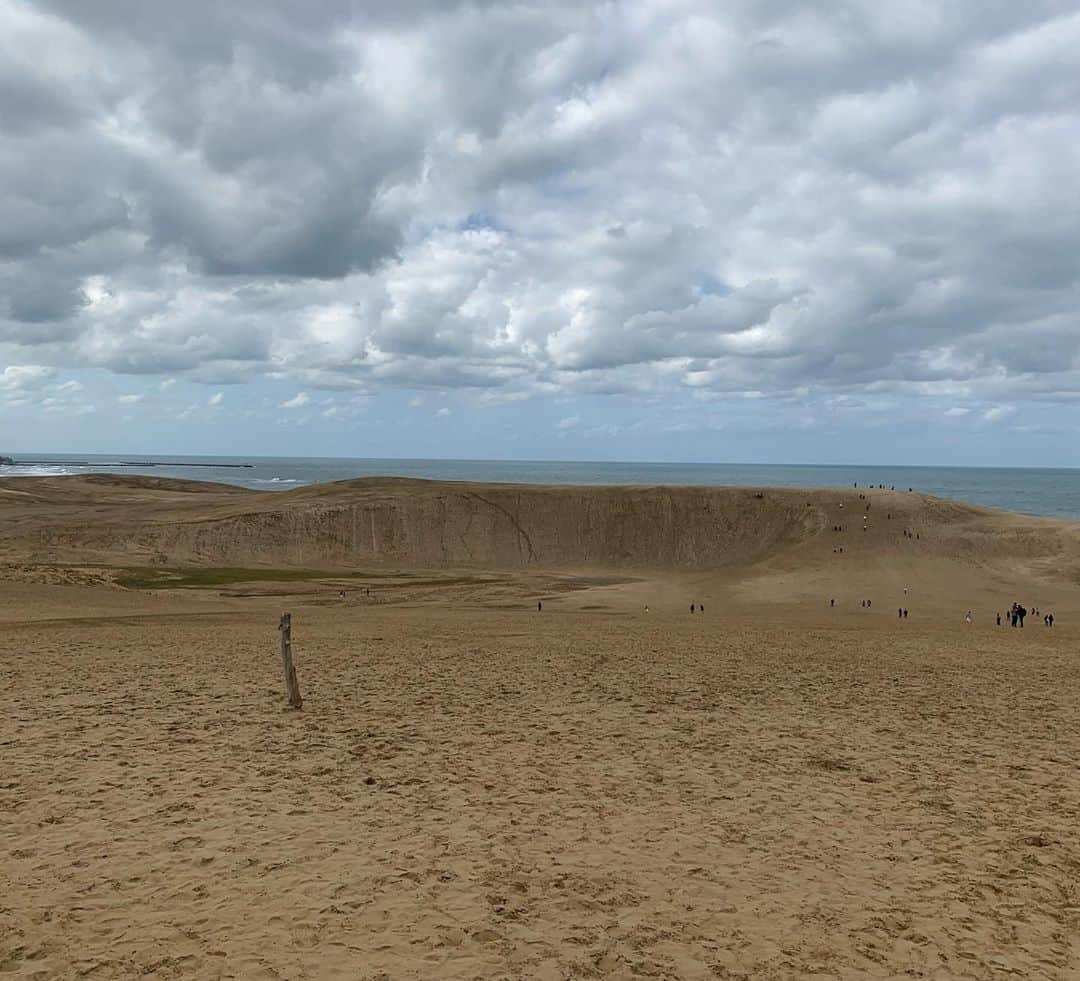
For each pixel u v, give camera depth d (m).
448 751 11.95
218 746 11.86
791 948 6.34
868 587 78.06
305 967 5.76
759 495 116.69
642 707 15.49
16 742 11.67
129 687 16.42
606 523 113.38
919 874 7.85
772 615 54.75
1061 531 97.12
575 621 40.91
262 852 7.88
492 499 117.06
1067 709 15.88
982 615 61.50
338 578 77.25
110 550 89.12
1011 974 6.07
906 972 6.05
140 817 8.74
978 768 11.50
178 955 5.88
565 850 8.20
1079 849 8.53
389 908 6.75
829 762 11.73
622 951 6.17
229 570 81.69
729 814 9.41
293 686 14.74
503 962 5.94
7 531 90.62
